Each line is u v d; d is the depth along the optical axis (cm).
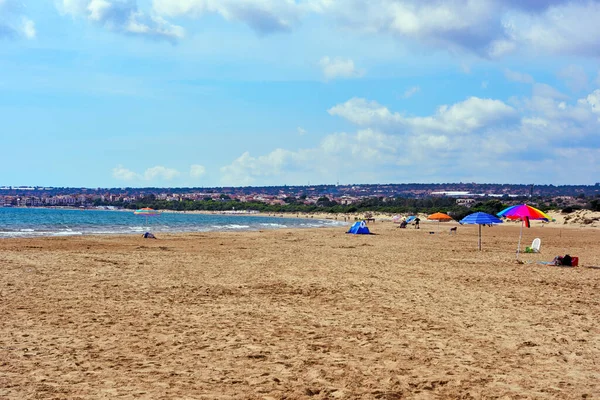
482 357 723
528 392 584
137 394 554
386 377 631
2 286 1249
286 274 1598
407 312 1030
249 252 2444
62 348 732
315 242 3378
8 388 563
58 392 555
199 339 799
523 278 1562
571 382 621
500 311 1051
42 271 1544
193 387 581
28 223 6556
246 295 1209
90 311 990
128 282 1372
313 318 966
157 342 776
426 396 570
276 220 11488
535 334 860
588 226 7662
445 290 1314
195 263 1888
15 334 802
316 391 577
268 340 800
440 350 756
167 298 1149
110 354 708
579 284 1454
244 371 645
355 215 15150
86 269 1620
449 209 13625
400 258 2202
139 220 8825
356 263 1961
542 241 3806
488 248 2936
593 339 834
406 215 13000
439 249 2806
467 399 562
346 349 755
